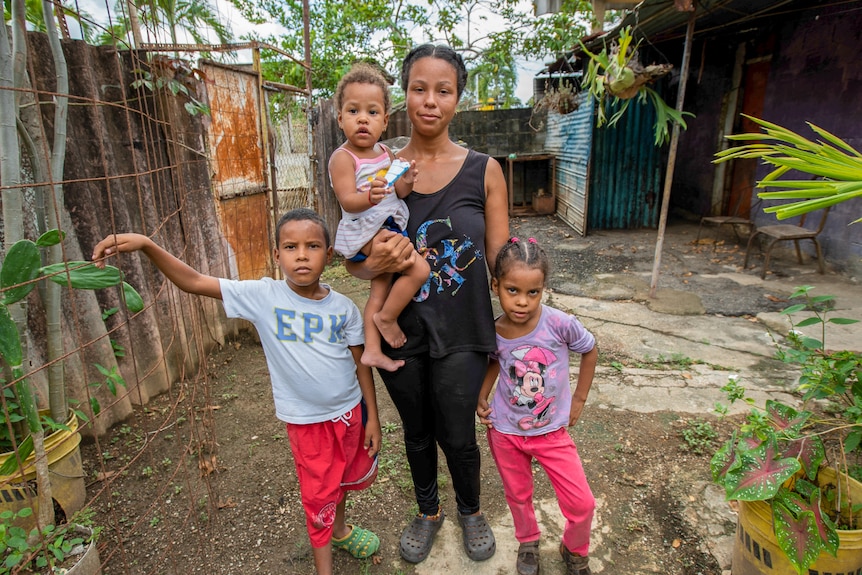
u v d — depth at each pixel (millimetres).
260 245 4609
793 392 3404
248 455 2898
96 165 3018
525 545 2061
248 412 3338
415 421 1952
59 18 2869
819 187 1414
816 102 6004
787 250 6566
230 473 2746
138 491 2602
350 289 5953
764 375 3658
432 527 2203
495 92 15852
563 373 1897
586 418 3182
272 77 10039
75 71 2893
